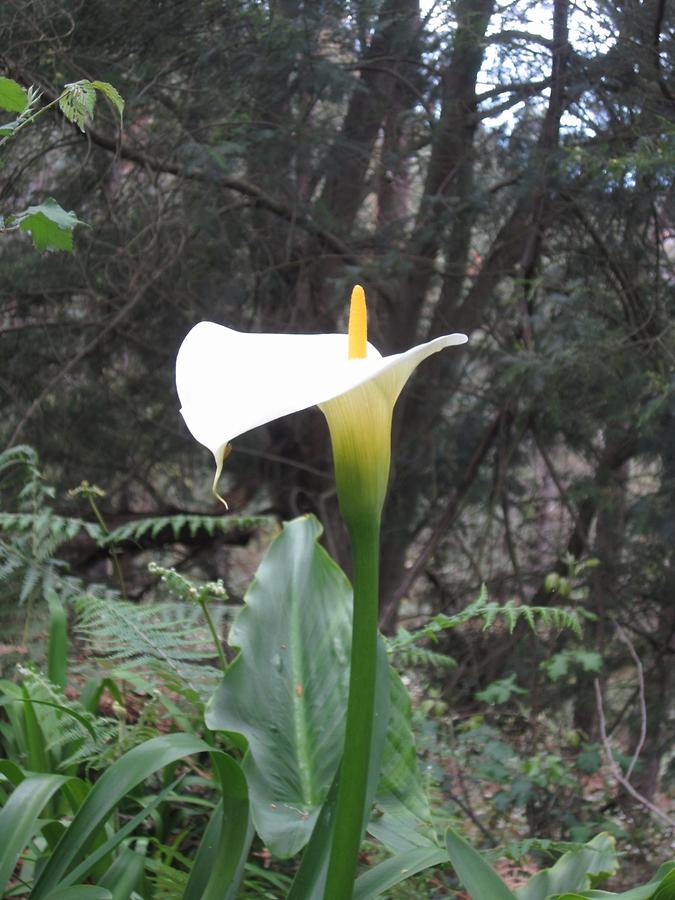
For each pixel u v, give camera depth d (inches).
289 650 72.9
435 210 211.6
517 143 202.2
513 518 253.6
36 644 97.8
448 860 59.1
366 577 48.4
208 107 188.5
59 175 188.1
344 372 46.4
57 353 207.0
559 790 115.0
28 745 80.8
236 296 231.0
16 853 57.1
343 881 50.8
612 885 116.4
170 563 256.2
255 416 40.6
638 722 187.8
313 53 192.7
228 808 60.1
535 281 184.2
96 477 225.6
